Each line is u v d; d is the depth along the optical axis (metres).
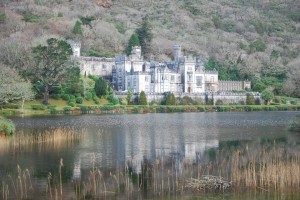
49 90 171.88
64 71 172.75
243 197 41.38
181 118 133.25
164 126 104.50
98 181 46.88
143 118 131.75
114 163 55.88
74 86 176.38
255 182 44.59
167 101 188.88
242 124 111.06
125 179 47.62
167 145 71.31
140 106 174.62
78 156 60.38
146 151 65.06
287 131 92.12
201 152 64.19
